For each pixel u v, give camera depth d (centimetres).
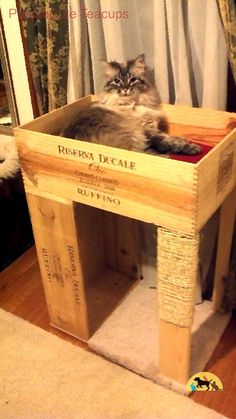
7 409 123
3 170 176
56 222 122
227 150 99
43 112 159
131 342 141
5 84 182
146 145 109
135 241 160
